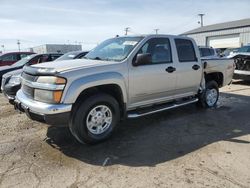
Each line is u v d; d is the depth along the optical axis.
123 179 3.52
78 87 4.22
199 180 3.46
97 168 3.82
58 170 3.76
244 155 4.19
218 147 4.52
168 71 5.59
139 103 5.29
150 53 5.34
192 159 4.07
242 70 11.35
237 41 37.62
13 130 5.41
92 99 4.41
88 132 4.46
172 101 6.08
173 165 3.88
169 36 5.79
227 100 8.31
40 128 5.51
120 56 5.08
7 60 14.63
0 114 6.61
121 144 4.67
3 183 3.43
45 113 4.13
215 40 41.00
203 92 6.82
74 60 5.18
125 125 5.69
